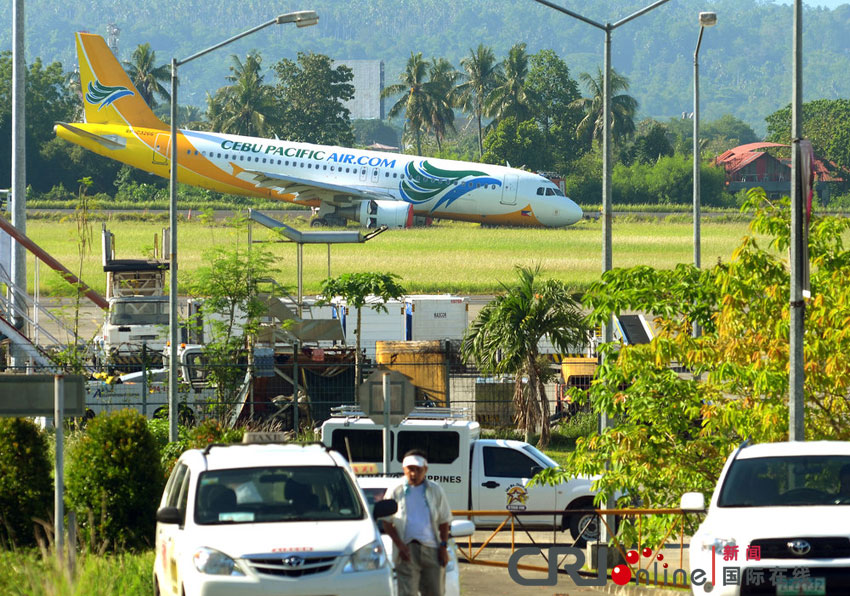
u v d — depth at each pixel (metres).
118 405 90.69
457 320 135.38
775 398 51.88
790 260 47.75
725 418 51.72
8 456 54.31
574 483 65.19
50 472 55.44
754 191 57.06
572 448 93.38
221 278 99.12
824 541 36.88
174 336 75.38
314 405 98.44
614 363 54.34
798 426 46.72
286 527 34.94
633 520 57.31
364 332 133.25
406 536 37.72
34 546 53.03
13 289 98.12
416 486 38.22
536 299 92.94
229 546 33.69
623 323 115.00
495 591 49.62
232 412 92.69
